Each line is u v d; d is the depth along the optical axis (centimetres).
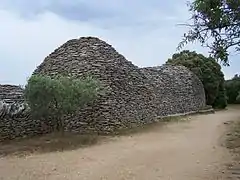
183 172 1008
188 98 3488
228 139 1686
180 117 2889
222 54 817
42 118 1794
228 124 2422
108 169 1073
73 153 1384
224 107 4612
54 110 1617
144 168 1073
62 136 1733
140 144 1579
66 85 1609
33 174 1032
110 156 1301
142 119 2266
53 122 1828
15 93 1920
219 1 776
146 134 1911
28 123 1844
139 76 2381
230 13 785
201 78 4244
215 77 4409
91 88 1716
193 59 4347
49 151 1441
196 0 802
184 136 1833
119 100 2030
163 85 2983
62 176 995
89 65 2052
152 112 2470
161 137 1798
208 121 2648
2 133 1739
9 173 1055
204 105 4016
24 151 1449
